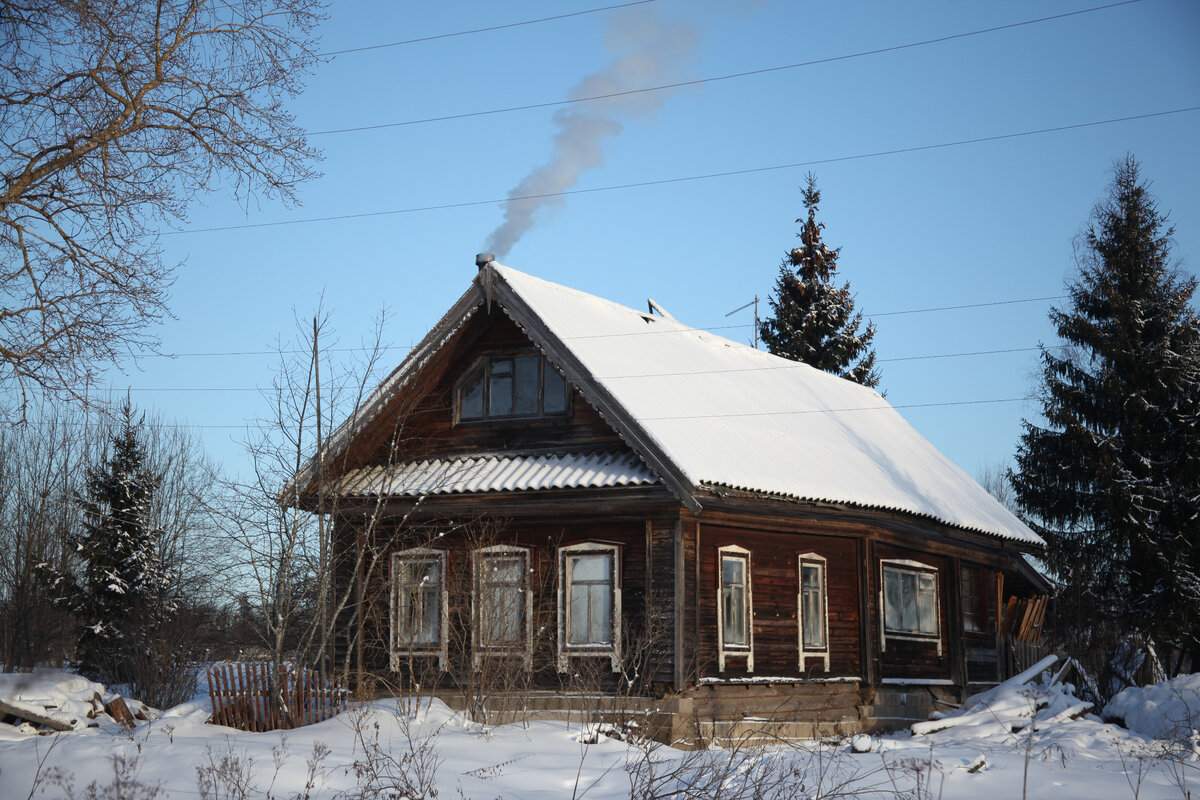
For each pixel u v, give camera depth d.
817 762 14.70
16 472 41.75
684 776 12.88
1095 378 36.50
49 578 31.41
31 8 18.23
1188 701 18.33
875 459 26.83
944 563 26.31
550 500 20.70
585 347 21.67
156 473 39.75
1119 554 35.75
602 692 19.91
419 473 22.41
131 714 18.23
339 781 12.25
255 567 19.72
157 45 19.25
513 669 19.62
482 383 22.97
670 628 19.47
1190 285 36.28
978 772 14.38
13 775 12.16
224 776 11.38
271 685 17.83
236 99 20.20
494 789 12.38
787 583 21.86
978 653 27.62
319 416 19.77
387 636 22.02
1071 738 17.28
